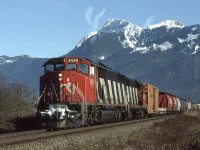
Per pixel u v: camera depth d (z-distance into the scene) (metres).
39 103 31.86
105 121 39.28
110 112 39.53
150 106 62.47
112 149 20.77
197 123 43.41
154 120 49.06
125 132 29.59
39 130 28.25
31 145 19.31
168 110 83.62
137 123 39.56
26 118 38.56
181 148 22.58
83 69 33.38
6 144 19.12
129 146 22.05
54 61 33.50
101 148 20.77
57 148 19.55
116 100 42.59
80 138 23.28
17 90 57.31
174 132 31.39
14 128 32.66
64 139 22.08
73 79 32.56
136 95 55.06
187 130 32.16
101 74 37.59
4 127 31.78
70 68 33.16
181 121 45.12
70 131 27.36
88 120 33.66
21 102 53.06
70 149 19.67
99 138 24.41
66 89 32.50
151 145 22.61
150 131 31.44
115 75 43.47
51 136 23.23
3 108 40.25
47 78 33.03
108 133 27.39
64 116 30.28
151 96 63.66
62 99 32.34
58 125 30.02
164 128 35.41
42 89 33.00
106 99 38.69
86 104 32.31
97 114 35.78
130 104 49.72
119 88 44.62
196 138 24.84
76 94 32.38
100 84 36.97
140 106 55.88
